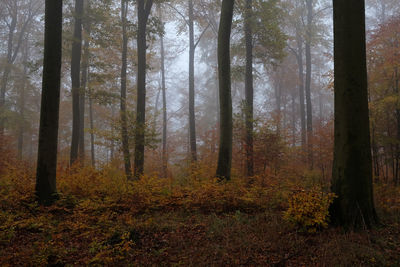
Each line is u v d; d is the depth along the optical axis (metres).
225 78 9.44
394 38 11.35
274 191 7.57
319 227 5.28
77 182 8.50
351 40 5.50
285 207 6.79
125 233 4.95
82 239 5.14
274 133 12.40
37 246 4.65
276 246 4.71
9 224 5.40
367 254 4.36
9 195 6.93
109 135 11.77
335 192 5.62
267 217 6.01
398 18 11.91
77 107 13.75
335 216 5.54
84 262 4.27
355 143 5.45
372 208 5.53
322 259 4.18
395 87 11.61
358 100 5.46
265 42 13.53
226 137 9.35
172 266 4.19
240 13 13.59
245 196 7.30
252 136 12.13
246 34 13.72
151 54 18.25
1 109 22.34
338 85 5.66
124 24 13.30
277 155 11.70
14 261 4.19
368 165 5.50
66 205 7.00
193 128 18.52
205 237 5.24
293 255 4.44
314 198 5.48
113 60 17.66
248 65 13.68
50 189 7.07
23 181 7.94
